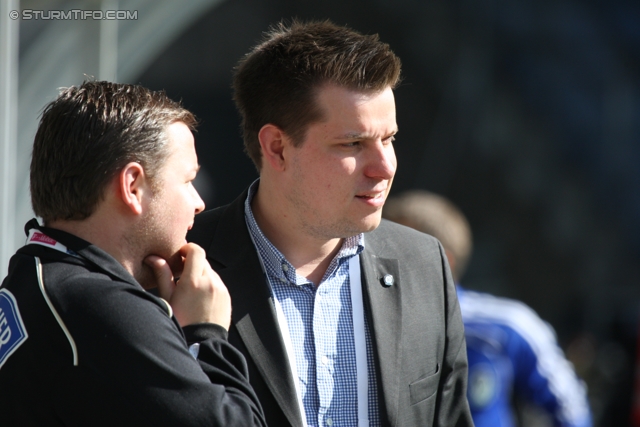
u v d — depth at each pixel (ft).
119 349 16.28
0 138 29.04
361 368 20.83
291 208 20.70
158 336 16.60
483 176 97.35
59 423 16.43
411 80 95.45
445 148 96.68
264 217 21.56
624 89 99.40
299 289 21.17
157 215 18.17
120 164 17.53
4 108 29.04
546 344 37.17
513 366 36.52
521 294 96.12
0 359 16.78
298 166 20.26
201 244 21.65
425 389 21.50
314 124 19.85
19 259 17.53
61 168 17.43
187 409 16.19
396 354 20.99
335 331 20.99
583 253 98.02
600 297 96.68
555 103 98.94
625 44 99.45
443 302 22.88
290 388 19.76
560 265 97.66
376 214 20.42
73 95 17.99
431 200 38.04
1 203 29.22
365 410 20.59
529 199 97.91
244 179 85.35
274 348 20.02
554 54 98.94
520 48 98.17
